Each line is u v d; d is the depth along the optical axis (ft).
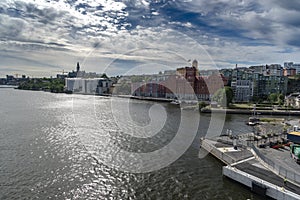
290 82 497.46
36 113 261.65
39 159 109.70
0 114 253.03
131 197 77.41
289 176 78.33
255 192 77.00
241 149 111.34
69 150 124.57
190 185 85.20
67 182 86.53
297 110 305.73
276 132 145.59
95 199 75.77
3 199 74.18
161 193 79.97
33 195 77.00
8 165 101.35
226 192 79.87
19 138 148.05
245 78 440.04
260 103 369.30
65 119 222.28
